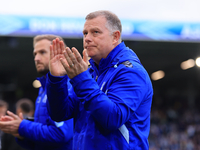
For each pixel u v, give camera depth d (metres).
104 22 4.34
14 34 25.95
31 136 6.00
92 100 3.70
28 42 35.47
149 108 4.42
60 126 5.95
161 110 67.44
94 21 4.34
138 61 4.39
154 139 40.47
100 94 3.75
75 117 4.66
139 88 3.97
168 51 42.94
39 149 6.51
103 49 4.32
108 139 3.95
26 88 82.00
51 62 4.31
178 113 59.34
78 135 4.35
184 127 45.72
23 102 12.07
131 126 4.05
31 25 26.42
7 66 54.53
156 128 44.78
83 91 3.78
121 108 3.73
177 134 42.09
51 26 26.95
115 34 4.46
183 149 36.91
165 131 43.97
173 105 74.94
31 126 6.07
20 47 38.91
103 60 4.32
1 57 46.03
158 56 46.72
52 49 4.32
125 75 4.01
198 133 40.50
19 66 55.09
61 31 27.17
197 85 72.25
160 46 39.34
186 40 28.78
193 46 39.50
